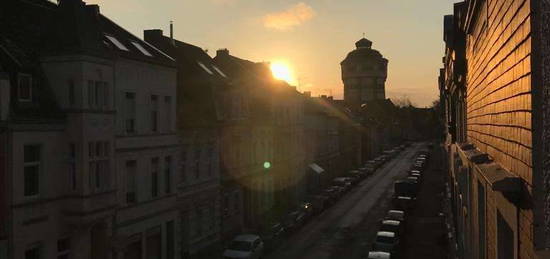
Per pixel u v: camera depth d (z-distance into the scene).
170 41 32.97
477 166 10.67
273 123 43.91
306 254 31.61
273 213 41.75
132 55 23.14
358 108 102.19
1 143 17.08
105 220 21.03
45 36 20.42
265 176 41.84
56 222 19.33
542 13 5.79
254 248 28.91
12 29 20.47
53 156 19.20
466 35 19.50
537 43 5.82
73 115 19.58
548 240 5.81
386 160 94.44
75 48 19.45
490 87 10.62
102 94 20.75
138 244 23.98
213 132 31.59
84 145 19.56
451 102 36.22
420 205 49.62
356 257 30.73
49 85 19.89
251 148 38.81
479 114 13.94
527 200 6.28
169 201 26.42
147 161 24.53
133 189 23.55
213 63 36.59
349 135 80.75
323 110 63.59
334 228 39.34
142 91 24.22
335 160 70.19
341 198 54.53
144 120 24.42
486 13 10.91
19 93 18.30
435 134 140.12
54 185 19.23
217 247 31.72
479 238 13.44
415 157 105.31
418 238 35.97
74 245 20.02
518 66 6.80
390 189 60.44
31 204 18.11
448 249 30.94
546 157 5.82
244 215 37.78
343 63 130.88
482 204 13.34
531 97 5.91
